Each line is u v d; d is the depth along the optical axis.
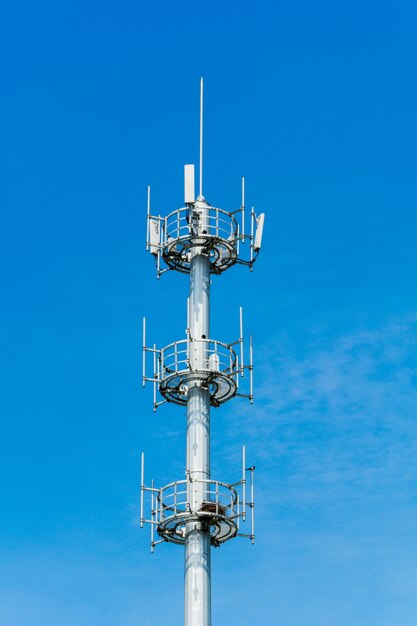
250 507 59.94
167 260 66.00
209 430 61.69
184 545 59.78
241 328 63.16
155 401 62.72
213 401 63.31
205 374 61.84
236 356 62.66
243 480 59.91
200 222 64.88
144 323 63.44
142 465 59.66
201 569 58.53
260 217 66.44
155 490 59.53
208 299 64.44
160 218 66.25
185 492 59.31
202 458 60.62
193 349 62.22
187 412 62.00
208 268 65.31
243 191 66.62
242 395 62.34
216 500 58.81
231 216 66.06
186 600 58.22
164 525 59.12
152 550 58.53
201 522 59.28
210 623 58.00
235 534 59.78
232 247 65.19
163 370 62.47
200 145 67.94
